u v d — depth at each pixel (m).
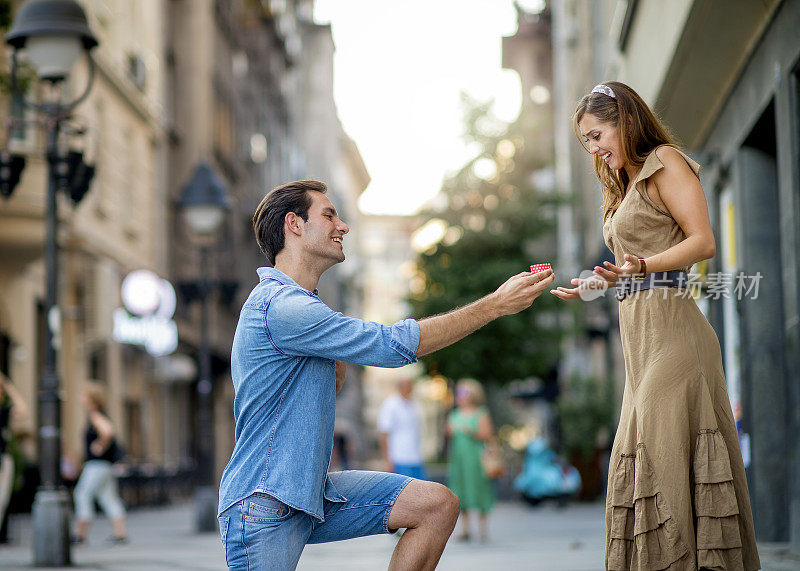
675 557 5.23
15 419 16.72
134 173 39.09
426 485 5.53
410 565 5.42
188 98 48.28
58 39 13.91
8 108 26.77
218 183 22.61
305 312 5.23
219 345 51.09
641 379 5.46
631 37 15.80
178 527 23.06
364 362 5.23
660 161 5.45
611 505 5.45
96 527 23.66
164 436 43.81
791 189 9.84
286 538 5.18
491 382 38.09
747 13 10.67
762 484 11.76
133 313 35.97
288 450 5.21
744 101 11.85
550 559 12.92
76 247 32.00
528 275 5.34
